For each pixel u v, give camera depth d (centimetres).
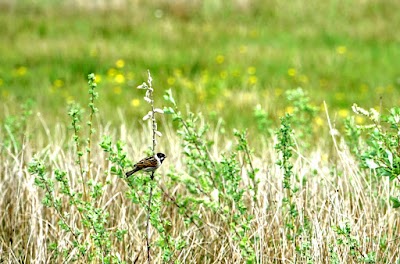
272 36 3045
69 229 870
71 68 2481
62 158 1243
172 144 1242
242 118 1769
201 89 2114
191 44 2875
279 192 980
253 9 3428
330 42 2950
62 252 970
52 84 2289
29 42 2838
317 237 884
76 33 3028
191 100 1944
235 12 3409
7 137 1393
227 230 985
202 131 959
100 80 2302
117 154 821
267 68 2472
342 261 874
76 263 915
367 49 2820
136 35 3014
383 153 795
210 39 2967
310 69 2469
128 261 947
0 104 1916
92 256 845
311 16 3341
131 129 1487
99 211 845
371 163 779
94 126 1625
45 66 2488
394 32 3053
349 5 3428
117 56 2592
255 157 1189
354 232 909
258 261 861
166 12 3419
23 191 1101
